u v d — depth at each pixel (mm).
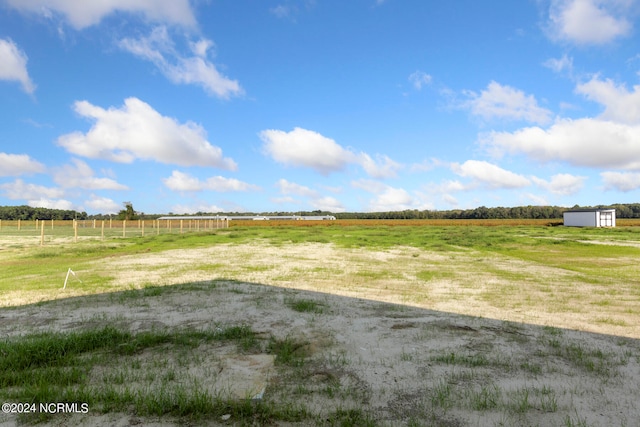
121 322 6469
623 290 10375
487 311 7676
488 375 4316
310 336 5695
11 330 5996
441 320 6777
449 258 19156
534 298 9172
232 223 70562
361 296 9156
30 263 15836
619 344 5555
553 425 3244
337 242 29328
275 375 4254
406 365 4598
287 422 3252
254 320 6629
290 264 15789
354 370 4426
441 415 3396
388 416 3375
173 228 56062
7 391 3781
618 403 3646
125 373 4273
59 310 7336
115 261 16484
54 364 4520
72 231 47312
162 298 8453
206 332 5844
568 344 5469
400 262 17172
